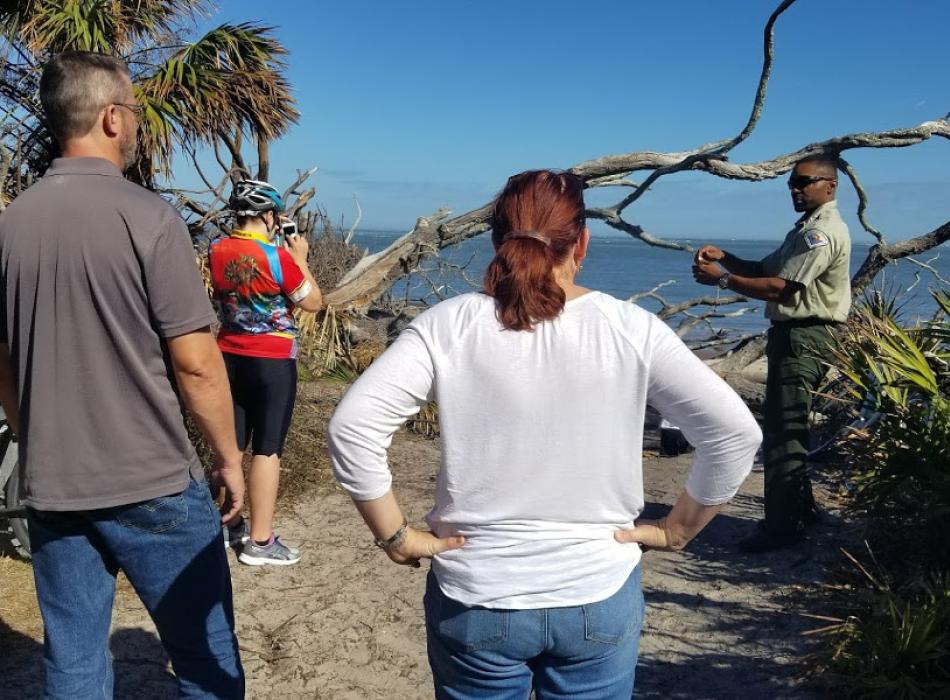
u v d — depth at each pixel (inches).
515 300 63.9
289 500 198.5
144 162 230.5
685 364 64.7
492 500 65.0
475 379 64.4
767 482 172.2
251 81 247.4
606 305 66.6
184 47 264.2
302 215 340.8
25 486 83.8
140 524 84.2
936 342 171.5
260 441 158.2
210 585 90.0
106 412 81.5
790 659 131.0
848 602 140.1
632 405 65.6
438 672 69.9
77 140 85.4
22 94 238.2
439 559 67.6
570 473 64.6
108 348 81.5
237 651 94.8
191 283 83.5
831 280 162.7
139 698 117.2
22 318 81.7
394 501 67.6
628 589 68.5
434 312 67.0
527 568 65.1
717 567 166.7
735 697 121.5
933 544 143.9
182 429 86.1
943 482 133.7
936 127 273.3
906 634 116.6
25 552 153.1
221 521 95.6
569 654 66.6
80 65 84.5
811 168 161.0
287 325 154.9
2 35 238.2
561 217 66.7
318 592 152.6
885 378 156.1
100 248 79.8
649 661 131.7
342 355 304.7
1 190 217.8
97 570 86.5
